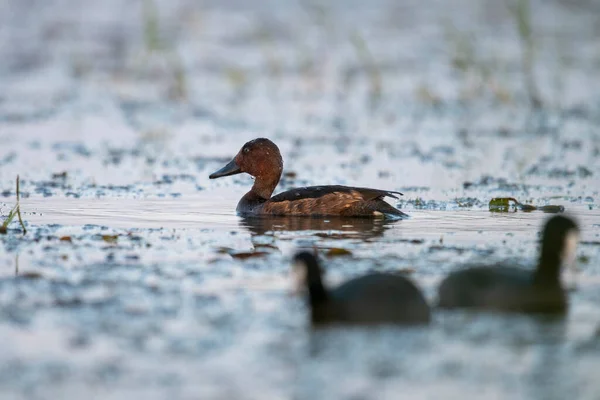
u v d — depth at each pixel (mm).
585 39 51406
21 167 26219
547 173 25141
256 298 13539
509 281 12648
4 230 17984
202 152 28875
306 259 12320
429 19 57938
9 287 14125
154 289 14008
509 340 11656
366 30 54875
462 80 42406
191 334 12133
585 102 37500
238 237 17797
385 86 41469
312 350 11500
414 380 10719
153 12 55375
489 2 62781
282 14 59781
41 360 11414
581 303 12961
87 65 46094
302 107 37469
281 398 10375
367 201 20062
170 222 19391
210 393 10523
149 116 35656
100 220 19469
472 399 10305
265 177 21625
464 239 17469
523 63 44969
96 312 12992
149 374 11008
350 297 12148
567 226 12656
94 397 10445
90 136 31531
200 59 47594
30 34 54000
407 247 16750
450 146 29562
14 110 36406
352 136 31625
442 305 12719
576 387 10508
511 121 34188
